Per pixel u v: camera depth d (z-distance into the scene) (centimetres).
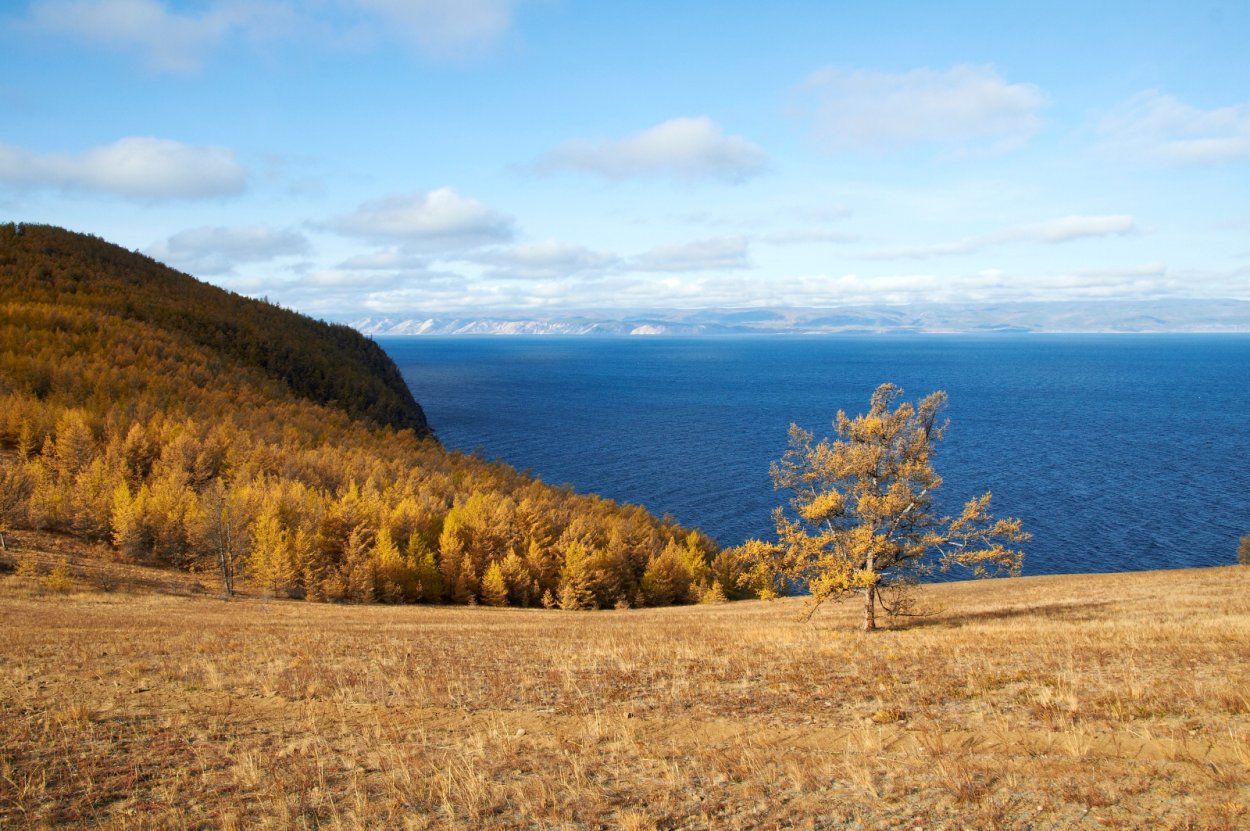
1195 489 10044
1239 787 898
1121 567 6950
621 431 17062
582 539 6850
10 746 1166
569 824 906
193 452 7188
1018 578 5216
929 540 2723
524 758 1162
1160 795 891
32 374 8794
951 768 1023
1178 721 1181
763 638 2509
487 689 1648
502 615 4438
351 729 1336
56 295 13575
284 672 1827
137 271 18388
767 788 1003
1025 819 853
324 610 4416
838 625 3048
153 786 1035
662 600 6462
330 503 6644
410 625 3369
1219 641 1853
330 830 896
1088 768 995
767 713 1406
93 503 5878
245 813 941
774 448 14425
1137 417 18175
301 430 9775
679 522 9469
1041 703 1334
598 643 2411
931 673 1661
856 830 862
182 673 1788
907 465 2678
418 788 1028
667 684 1673
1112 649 1825
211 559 5728
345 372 16738
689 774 1066
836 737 1234
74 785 1026
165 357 11300
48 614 3166
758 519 9531
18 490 5669
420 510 6825
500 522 6638
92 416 7538
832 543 2916
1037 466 11775
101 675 1752
